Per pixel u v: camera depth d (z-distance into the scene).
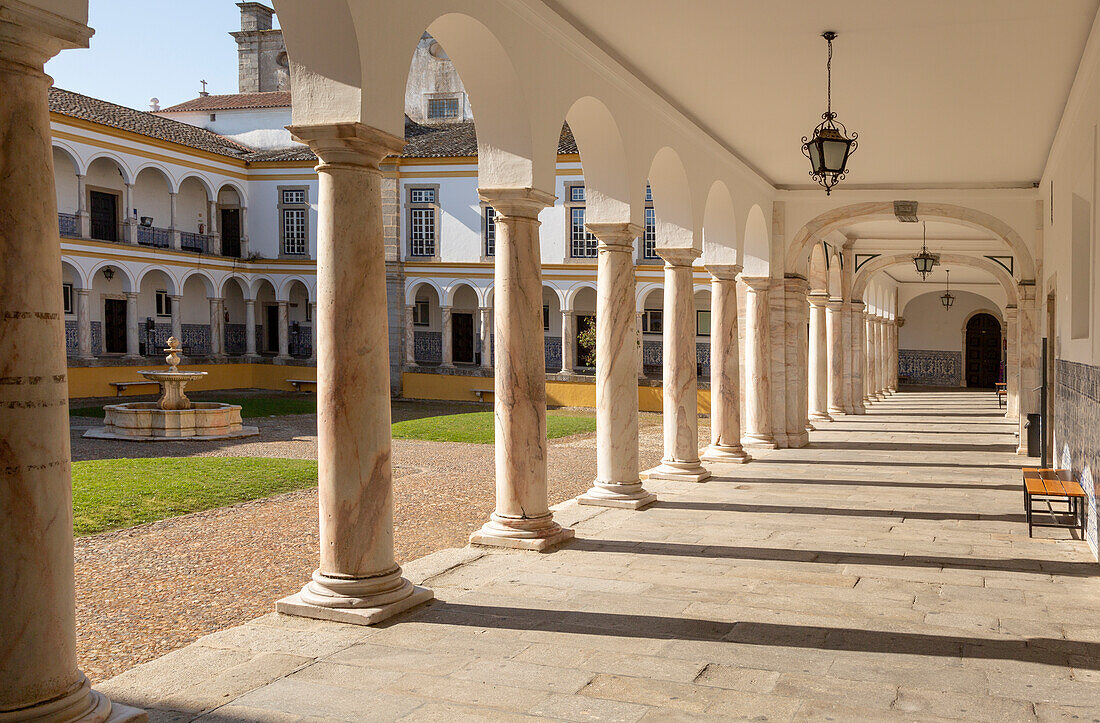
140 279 33.28
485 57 8.26
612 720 4.86
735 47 9.87
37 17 4.18
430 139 37.44
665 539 9.48
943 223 23.62
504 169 8.77
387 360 6.74
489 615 6.73
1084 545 9.32
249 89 46.16
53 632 4.34
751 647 6.08
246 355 37.38
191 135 36.66
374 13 6.41
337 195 6.47
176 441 19.67
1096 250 8.93
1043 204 16.66
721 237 15.56
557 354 37.06
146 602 7.41
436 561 8.40
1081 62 9.92
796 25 9.15
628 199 10.85
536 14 8.48
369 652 5.89
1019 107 11.98
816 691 5.30
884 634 6.37
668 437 13.80
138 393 32.47
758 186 17.08
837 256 26.05
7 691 4.20
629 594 7.36
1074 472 10.73
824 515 10.89
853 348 27.94
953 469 15.07
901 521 10.56
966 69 10.46
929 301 47.91
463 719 4.86
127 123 33.12
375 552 6.70
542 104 8.84
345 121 6.30
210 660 5.73
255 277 37.66
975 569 8.30
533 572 8.04
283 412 26.88
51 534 4.34
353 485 6.59
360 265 6.51
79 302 31.20
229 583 8.02
